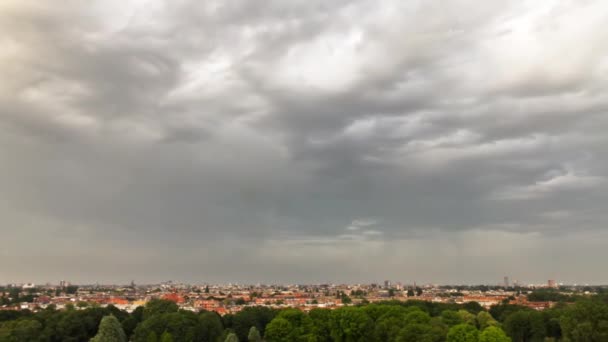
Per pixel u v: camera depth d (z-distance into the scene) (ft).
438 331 627.46
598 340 593.83
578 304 642.63
